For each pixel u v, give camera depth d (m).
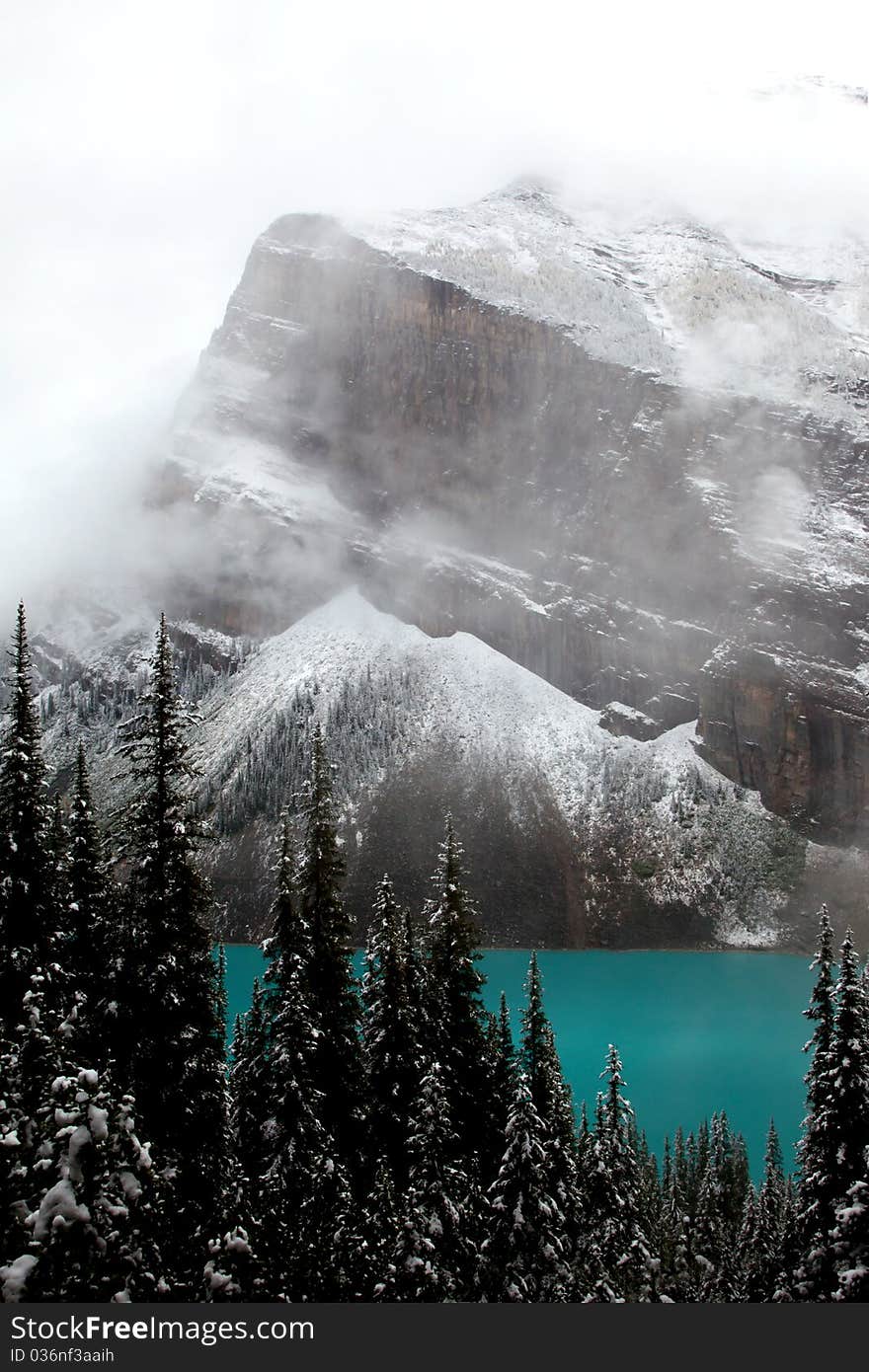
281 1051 37.66
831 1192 38.94
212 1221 29.86
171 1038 32.66
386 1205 36.00
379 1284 33.16
